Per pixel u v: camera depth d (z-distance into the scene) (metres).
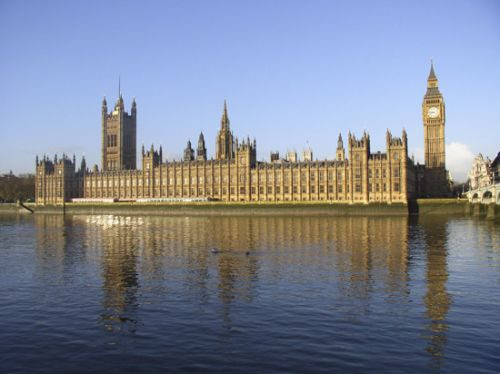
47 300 48.44
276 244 93.06
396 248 85.31
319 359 32.03
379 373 29.81
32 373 30.48
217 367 30.95
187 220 190.62
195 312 43.41
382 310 43.44
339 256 75.75
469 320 40.28
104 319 41.59
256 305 45.44
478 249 83.44
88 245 96.00
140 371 30.55
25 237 116.31
